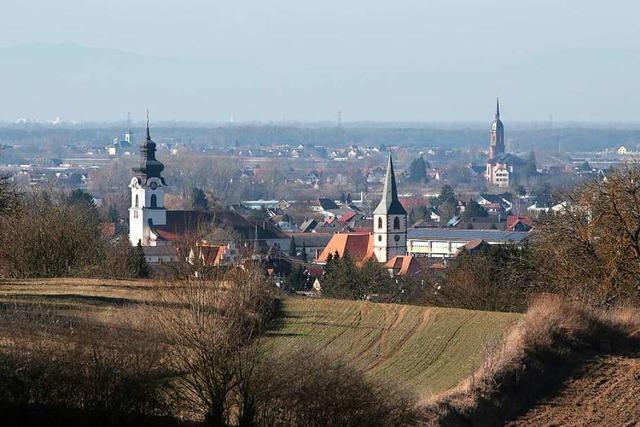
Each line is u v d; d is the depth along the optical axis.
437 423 142.38
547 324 183.25
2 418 119.38
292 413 128.38
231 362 130.25
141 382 126.62
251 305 149.75
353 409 128.88
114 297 198.88
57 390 123.56
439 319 198.25
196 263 155.00
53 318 160.00
